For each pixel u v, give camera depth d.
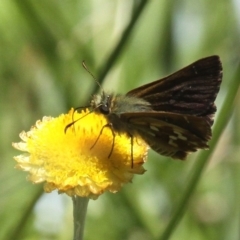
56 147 0.19
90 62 0.24
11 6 0.24
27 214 0.22
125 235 0.24
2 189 0.24
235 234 0.24
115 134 0.19
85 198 0.19
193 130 0.19
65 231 0.24
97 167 0.18
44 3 0.24
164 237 0.21
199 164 0.21
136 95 0.19
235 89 0.21
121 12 0.24
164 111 0.19
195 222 0.24
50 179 0.18
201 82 0.19
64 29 0.24
